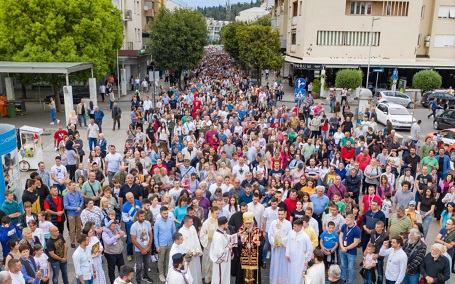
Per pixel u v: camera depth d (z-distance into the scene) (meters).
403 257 7.85
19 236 8.90
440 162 13.52
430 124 29.55
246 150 14.63
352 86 38.09
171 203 10.20
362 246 9.79
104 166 13.99
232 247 8.58
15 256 7.61
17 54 28.22
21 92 41.34
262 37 45.97
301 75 49.84
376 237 8.88
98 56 30.78
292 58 49.47
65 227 12.10
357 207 9.91
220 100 27.81
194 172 12.44
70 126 17.38
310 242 8.41
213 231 8.99
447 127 26.44
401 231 9.04
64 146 14.92
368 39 44.38
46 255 7.97
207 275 9.16
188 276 7.11
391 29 43.97
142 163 13.27
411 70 46.00
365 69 45.47
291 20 52.03
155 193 10.58
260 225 9.93
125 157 13.73
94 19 29.81
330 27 44.00
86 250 7.82
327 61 43.94
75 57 28.55
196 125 19.75
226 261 8.41
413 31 44.03
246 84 42.16
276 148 14.77
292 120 19.80
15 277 6.81
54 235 8.31
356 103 38.03
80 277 7.68
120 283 6.49
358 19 43.81
